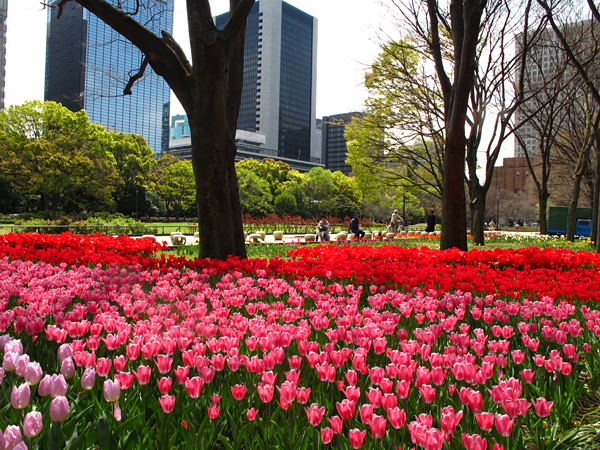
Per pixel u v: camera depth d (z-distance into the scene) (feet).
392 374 6.68
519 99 44.78
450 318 9.75
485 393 6.95
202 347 7.47
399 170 79.92
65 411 4.98
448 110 36.37
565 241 61.16
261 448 5.58
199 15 23.63
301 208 188.85
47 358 7.86
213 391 6.84
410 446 5.86
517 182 245.45
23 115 123.03
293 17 438.81
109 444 5.08
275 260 19.60
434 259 25.16
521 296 14.57
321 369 6.38
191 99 24.91
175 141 430.61
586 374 9.49
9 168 117.29
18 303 12.69
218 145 24.16
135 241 29.81
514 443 5.73
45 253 21.49
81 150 127.95
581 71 33.22
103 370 6.52
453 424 4.99
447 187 33.30
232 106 28.02
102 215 117.08
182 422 5.63
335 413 6.67
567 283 15.19
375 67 51.88
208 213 24.35
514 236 77.15
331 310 10.93
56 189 121.90
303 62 450.71
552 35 53.26
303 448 5.41
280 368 7.25
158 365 6.80
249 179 168.55
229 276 16.16
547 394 7.43
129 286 13.80
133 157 171.63
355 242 58.08
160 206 187.52
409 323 11.23
